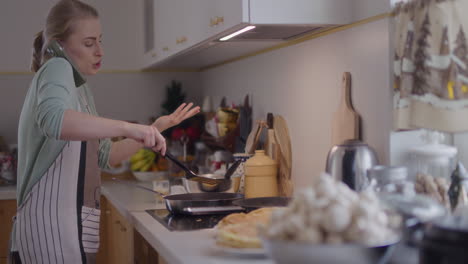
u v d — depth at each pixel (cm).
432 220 113
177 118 233
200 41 234
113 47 402
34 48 223
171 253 144
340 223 105
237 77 322
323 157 221
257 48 270
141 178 357
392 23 176
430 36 160
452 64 157
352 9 194
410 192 138
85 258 212
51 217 206
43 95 179
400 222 117
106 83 402
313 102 227
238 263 129
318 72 221
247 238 135
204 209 206
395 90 174
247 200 204
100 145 246
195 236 165
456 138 185
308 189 111
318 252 105
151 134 178
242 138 302
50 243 206
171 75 409
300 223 108
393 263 118
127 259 256
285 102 253
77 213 209
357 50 194
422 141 181
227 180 231
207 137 333
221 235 143
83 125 171
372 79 186
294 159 245
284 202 200
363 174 171
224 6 201
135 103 407
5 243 338
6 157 370
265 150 268
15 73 390
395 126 174
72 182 208
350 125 195
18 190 212
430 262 104
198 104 409
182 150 369
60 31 201
